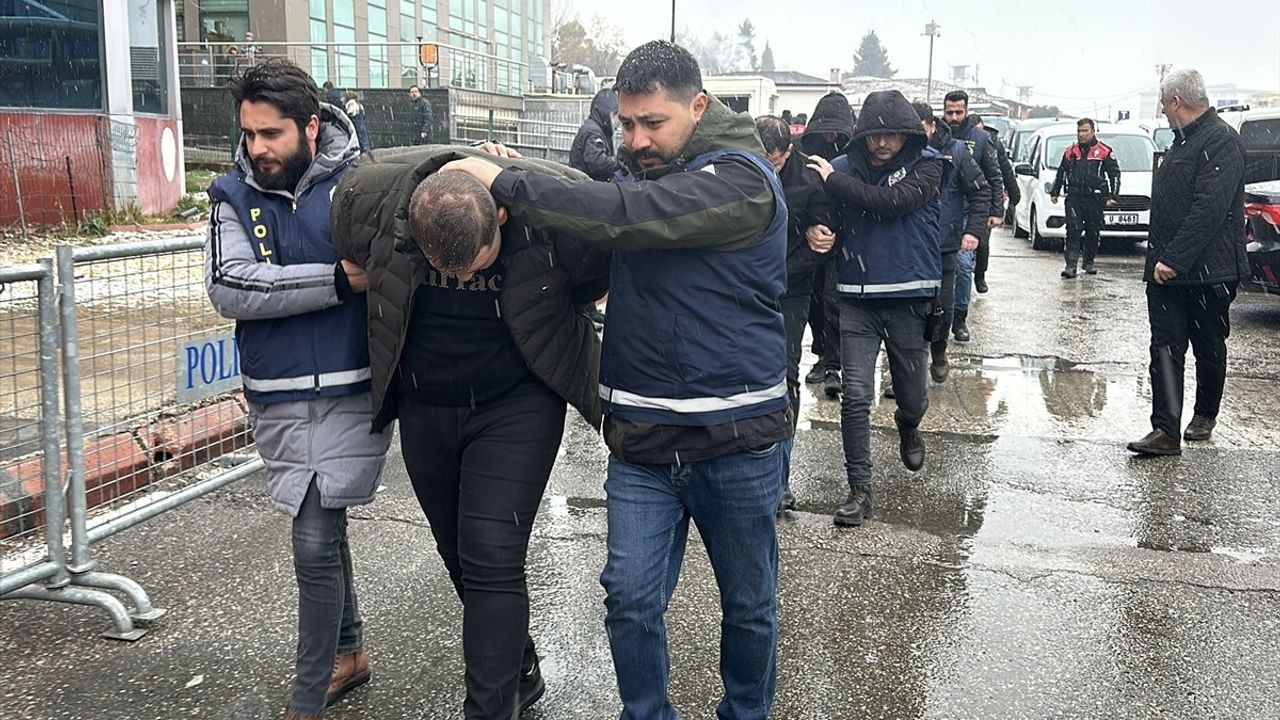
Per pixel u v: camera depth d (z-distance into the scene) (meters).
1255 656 3.49
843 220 4.64
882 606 3.86
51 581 3.69
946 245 6.96
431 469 2.81
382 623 3.68
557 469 5.50
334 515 2.88
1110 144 16.08
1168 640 3.60
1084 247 13.12
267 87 2.66
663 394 2.52
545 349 2.64
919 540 4.52
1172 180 5.52
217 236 2.74
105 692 3.21
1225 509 4.95
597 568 4.20
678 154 2.54
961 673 3.36
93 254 3.68
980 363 8.09
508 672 2.63
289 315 2.73
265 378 2.81
